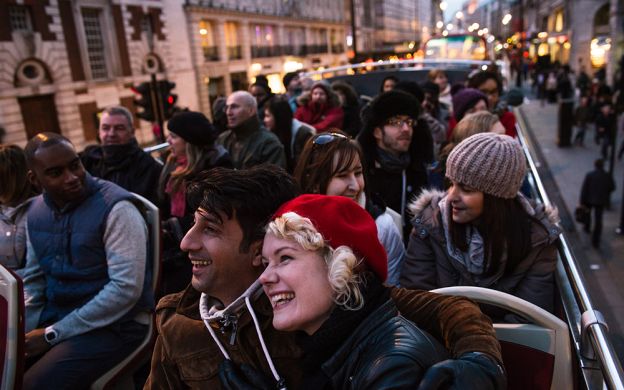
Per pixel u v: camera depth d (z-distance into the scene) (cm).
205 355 147
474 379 104
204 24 3619
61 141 240
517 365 151
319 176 213
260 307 138
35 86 2341
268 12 4412
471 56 1318
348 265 112
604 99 1485
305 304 115
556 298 192
